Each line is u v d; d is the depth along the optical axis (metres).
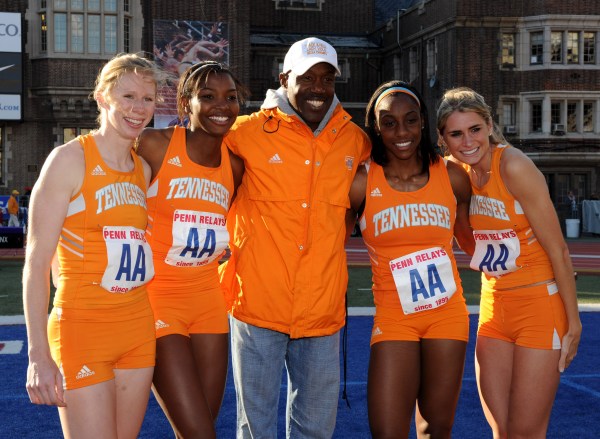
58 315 3.51
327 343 4.36
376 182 4.33
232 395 6.73
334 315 4.34
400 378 4.17
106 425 3.48
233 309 4.39
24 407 6.23
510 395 4.36
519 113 31.94
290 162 4.27
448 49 31.98
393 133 4.18
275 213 4.25
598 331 9.57
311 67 4.23
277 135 4.31
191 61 27.97
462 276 15.81
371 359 4.29
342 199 4.33
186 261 4.10
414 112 4.17
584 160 31.86
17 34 27.03
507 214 4.28
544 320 4.25
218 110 4.02
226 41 28.33
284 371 7.73
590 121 32.16
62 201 3.44
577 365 7.80
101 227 3.54
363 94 37.94
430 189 4.30
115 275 3.55
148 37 27.91
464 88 4.45
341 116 4.45
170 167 4.07
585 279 15.96
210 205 4.11
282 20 38.59
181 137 4.12
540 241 4.24
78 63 27.47
